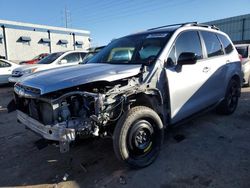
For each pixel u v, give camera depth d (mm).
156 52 3721
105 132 3225
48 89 2916
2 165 3746
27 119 3346
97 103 2881
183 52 3883
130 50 4066
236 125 5000
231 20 30516
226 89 5277
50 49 42000
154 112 3420
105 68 3473
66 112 2920
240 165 3414
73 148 4125
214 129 4797
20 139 4742
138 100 3443
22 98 3543
